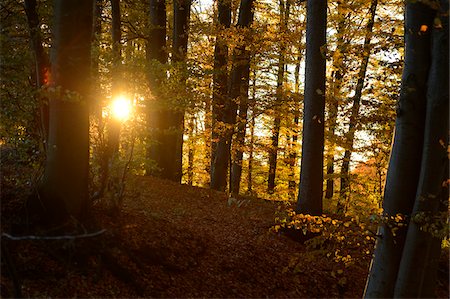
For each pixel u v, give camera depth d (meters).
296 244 10.83
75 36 6.93
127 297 6.91
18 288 5.29
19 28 8.86
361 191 16.25
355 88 13.88
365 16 14.35
